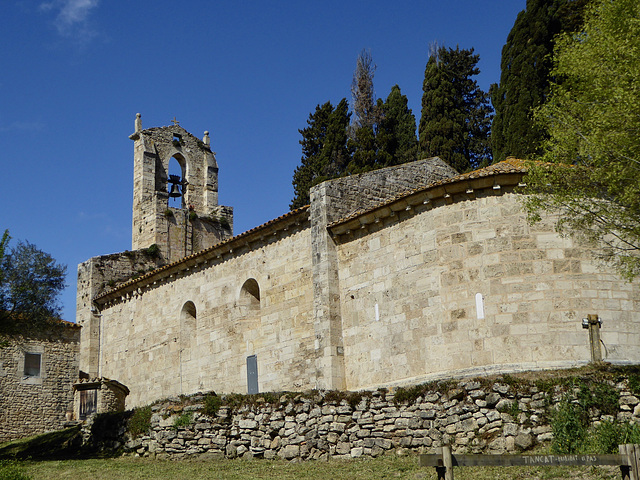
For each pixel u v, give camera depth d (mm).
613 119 19469
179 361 35906
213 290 34406
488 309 23406
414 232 25500
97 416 31016
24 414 37781
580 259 23453
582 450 18734
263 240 31750
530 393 20328
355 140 58438
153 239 45969
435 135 49188
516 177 23891
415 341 24766
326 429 22891
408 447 21547
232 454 24594
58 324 38750
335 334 27188
